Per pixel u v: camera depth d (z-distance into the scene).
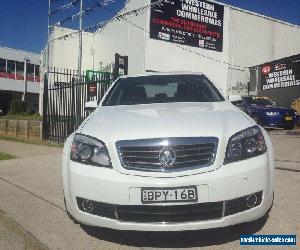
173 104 3.78
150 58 20.42
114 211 2.74
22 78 40.50
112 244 3.00
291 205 3.70
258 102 13.32
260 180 2.73
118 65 9.77
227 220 2.67
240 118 3.11
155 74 4.77
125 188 2.66
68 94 10.32
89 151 2.89
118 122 3.10
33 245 3.07
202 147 2.69
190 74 4.68
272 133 11.06
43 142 11.59
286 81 19.89
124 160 2.74
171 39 21.17
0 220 3.77
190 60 21.97
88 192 2.79
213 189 2.60
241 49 25.03
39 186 5.18
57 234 3.27
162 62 20.83
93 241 3.08
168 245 2.92
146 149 2.71
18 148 10.41
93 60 28.42
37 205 4.21
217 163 2.66
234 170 2.66
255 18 25.75
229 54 24.48
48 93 11.80
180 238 3.04
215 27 23.03
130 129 2.89
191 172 2.63
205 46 22.58
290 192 4.14
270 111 12.17
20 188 5.11
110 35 25.08
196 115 3.13
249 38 25.42
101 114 3.56
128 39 22.11
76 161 2.93
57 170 6.42
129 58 21.95
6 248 3.05
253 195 2.76
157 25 20.66
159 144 2.69
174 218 2.67
